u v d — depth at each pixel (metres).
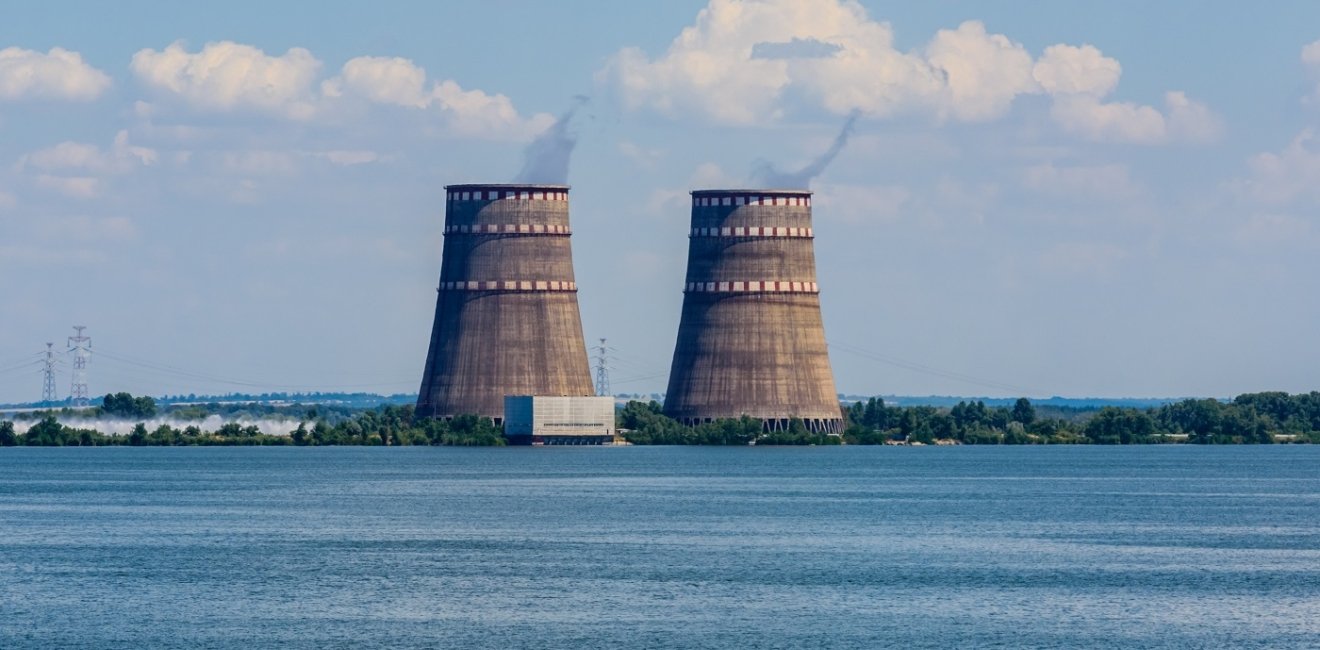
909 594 137.50
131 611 129.00
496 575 147.38
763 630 121.50
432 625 123.06
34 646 115.75
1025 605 132.50
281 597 135.12
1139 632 121.75
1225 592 139.75
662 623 123.94
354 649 114.56
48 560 158.88
